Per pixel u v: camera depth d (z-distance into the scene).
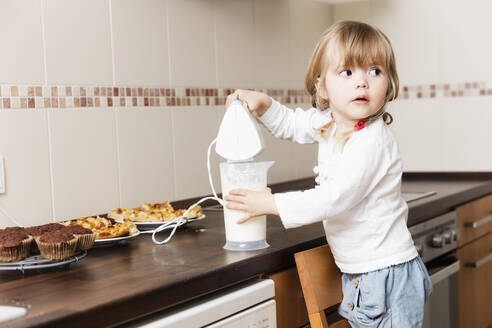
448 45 2.65
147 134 1.92
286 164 2.56
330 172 1.33
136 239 1.43
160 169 1.97
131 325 0.97
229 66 2.25
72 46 1.67
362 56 1.22
